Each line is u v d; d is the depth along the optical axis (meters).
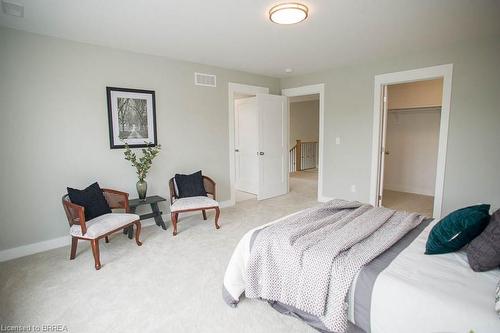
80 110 3.20
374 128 4.27
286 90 5.49
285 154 5.66
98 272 2.54
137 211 3.78
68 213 2.75
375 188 4.36
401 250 1.78
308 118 9.93
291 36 3.07
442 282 1.41
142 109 3.68
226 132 4.70
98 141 3.36
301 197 5.44
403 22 2.69
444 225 1.72
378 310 1.45
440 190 3.67
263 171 5.24
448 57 3.47
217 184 4.65
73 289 2.27
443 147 3.61
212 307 2.03
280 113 5.46
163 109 3.91
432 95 5.22
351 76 4.46
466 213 1.69
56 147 3.07
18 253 2.90
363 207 2.56
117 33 2.92
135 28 2.79
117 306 2.05
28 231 2.96
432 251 1.70
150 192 3.87
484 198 3.36
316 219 2.33
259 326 1.83
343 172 4.73
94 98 3.29
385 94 4.24
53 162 3.06
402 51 3.69
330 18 2.58
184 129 4.16
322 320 1.68
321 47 3.48
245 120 5.57
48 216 3.07
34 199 2.98
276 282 1.89
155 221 3.78
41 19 2.54
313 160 10.03
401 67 3.89
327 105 4.84
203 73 4.30
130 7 2.32
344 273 1.58
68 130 3.14
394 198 5.28
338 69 4.62
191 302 2.09
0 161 2.76
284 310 1.95
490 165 3.29
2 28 2.69
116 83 3.46
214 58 3.97
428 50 3.62
